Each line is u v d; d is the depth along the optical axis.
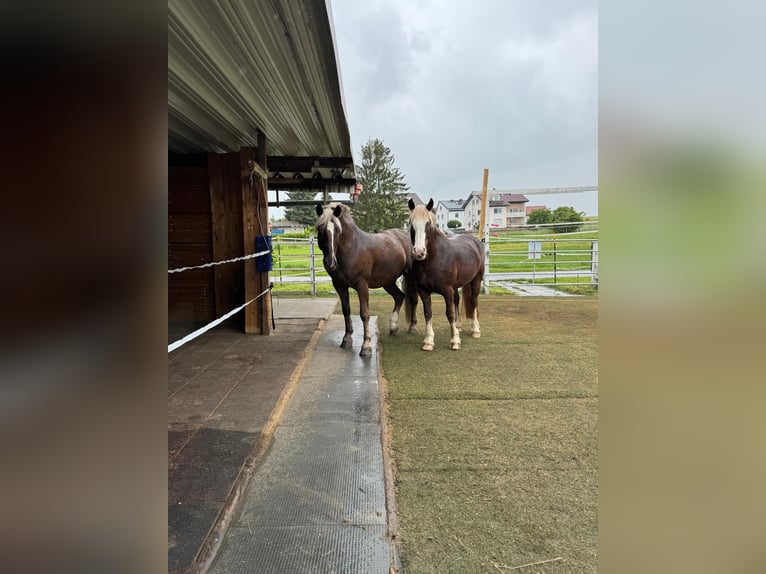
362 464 1.82
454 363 3.34
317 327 4.62
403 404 2.48
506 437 2.06
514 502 1.55
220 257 4.46
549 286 8.51
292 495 1.60
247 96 3.11
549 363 3.34
